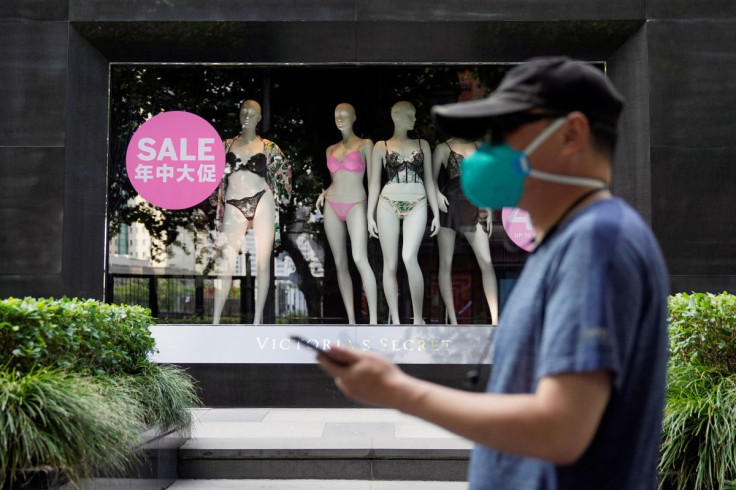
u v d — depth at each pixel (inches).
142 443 175.3
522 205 58.7
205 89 319.3
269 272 319.0
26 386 146.6
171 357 305.9
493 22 291.9
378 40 300.5
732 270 291.3
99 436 151.0
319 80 322.0
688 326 175.5
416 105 321.4
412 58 308.2
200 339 306.8
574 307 49.0
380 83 321.7
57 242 290.4
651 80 292.8
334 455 213.6
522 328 53.8
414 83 321.4
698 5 293.1
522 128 56.2
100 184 305.0
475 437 48.8
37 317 159.6
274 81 321.4
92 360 186.5
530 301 53.8
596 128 56.1
